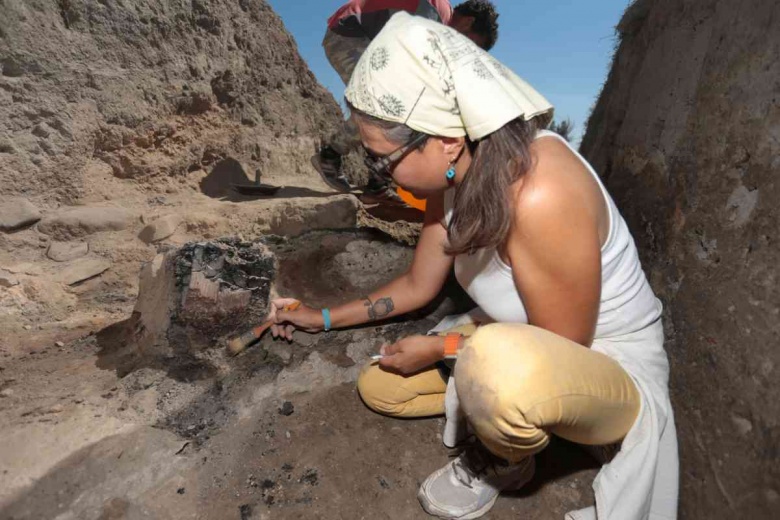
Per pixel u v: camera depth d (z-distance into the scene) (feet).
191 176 17.74
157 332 6.37
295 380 6.21
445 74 3.53
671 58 8.84
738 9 7.16
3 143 13.42
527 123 3.74
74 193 14.60
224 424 5.66
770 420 4.84
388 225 15.92
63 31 14.76
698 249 6.66
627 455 4.20
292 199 16.67
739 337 5.49
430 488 4.93
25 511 4.63
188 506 4.85
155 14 16.93
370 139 3.89
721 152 6.77
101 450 5.17
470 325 5.52
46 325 9.53
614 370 4.08
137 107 16.14
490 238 3.83
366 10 12.25
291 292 7.36
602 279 4.27
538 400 3.57
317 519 4.84
